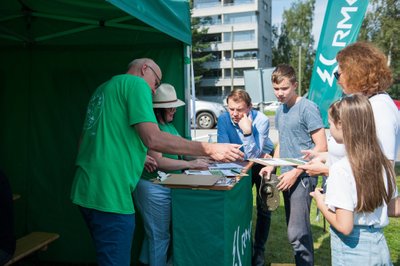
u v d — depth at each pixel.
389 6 32.16
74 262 3.53
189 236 2.28
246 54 58.97
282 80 2.73
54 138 3.49
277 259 3.63
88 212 2.02
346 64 1.95
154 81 2.29
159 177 2.45
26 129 3.50
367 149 1.74
